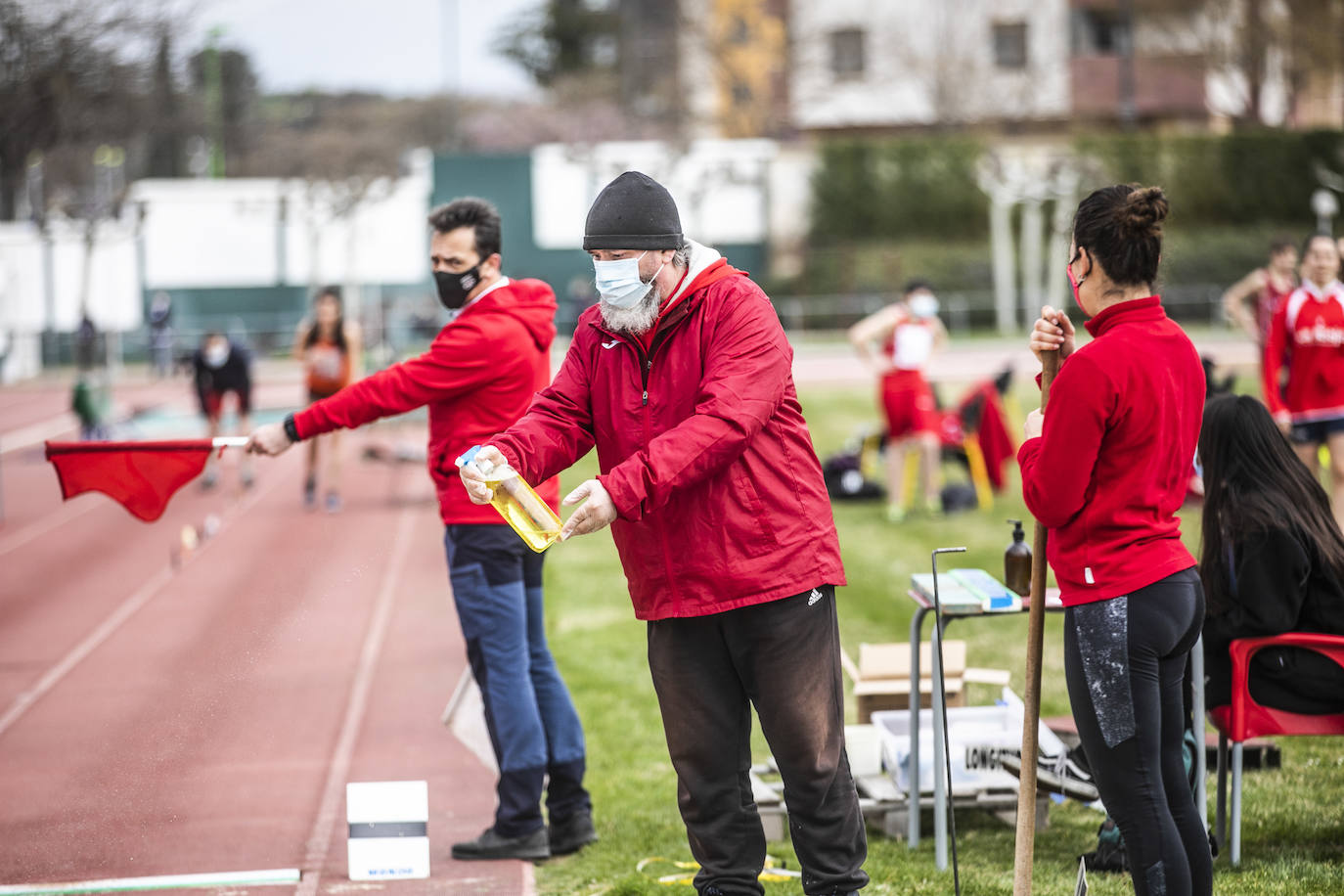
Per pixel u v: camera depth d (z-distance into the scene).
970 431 31.39
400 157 150.12
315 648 19.41
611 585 24.00
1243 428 11.34
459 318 11.86
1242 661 11.22
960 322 96.56
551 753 12.37
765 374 8.46
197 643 17.44
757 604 8.69
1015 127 113.44
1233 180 102.62
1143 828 8.65
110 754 13.91
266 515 31.95
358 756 14.84
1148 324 8.63
